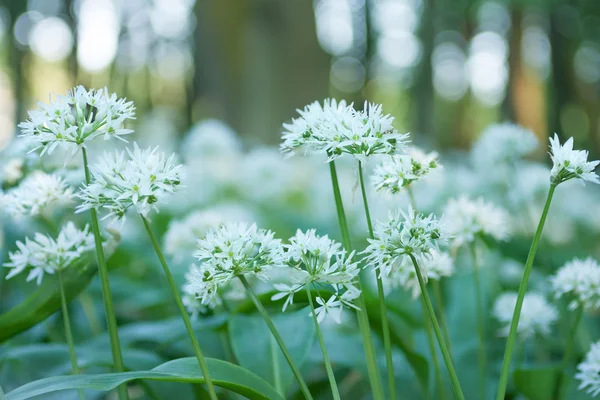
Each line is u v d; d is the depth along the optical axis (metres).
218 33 13.30
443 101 26.73
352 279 1.83
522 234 4.48
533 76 22.41
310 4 13.16
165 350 2.95
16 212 2.16
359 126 1.74
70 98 1.75
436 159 1.84
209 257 1.76
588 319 3.84
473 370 3.01
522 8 15.48
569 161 1.67
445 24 23.17
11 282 3.95
